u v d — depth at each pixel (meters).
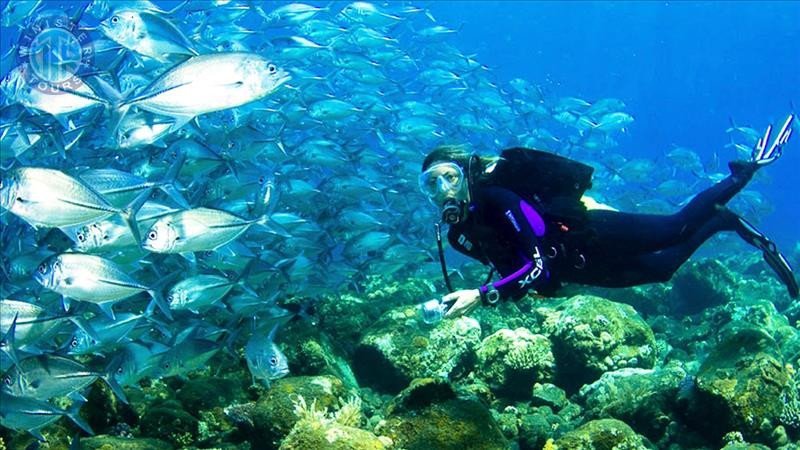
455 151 3.12
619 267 3.41
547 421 3.65
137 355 3.49
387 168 6.80
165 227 3.52
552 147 9.51
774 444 3.28
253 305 4.27
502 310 5.35
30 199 3.12
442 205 3.07
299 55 6.83
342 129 7.03
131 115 3.92
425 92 9.02
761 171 9.67
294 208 5.81
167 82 3.13
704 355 4.82
